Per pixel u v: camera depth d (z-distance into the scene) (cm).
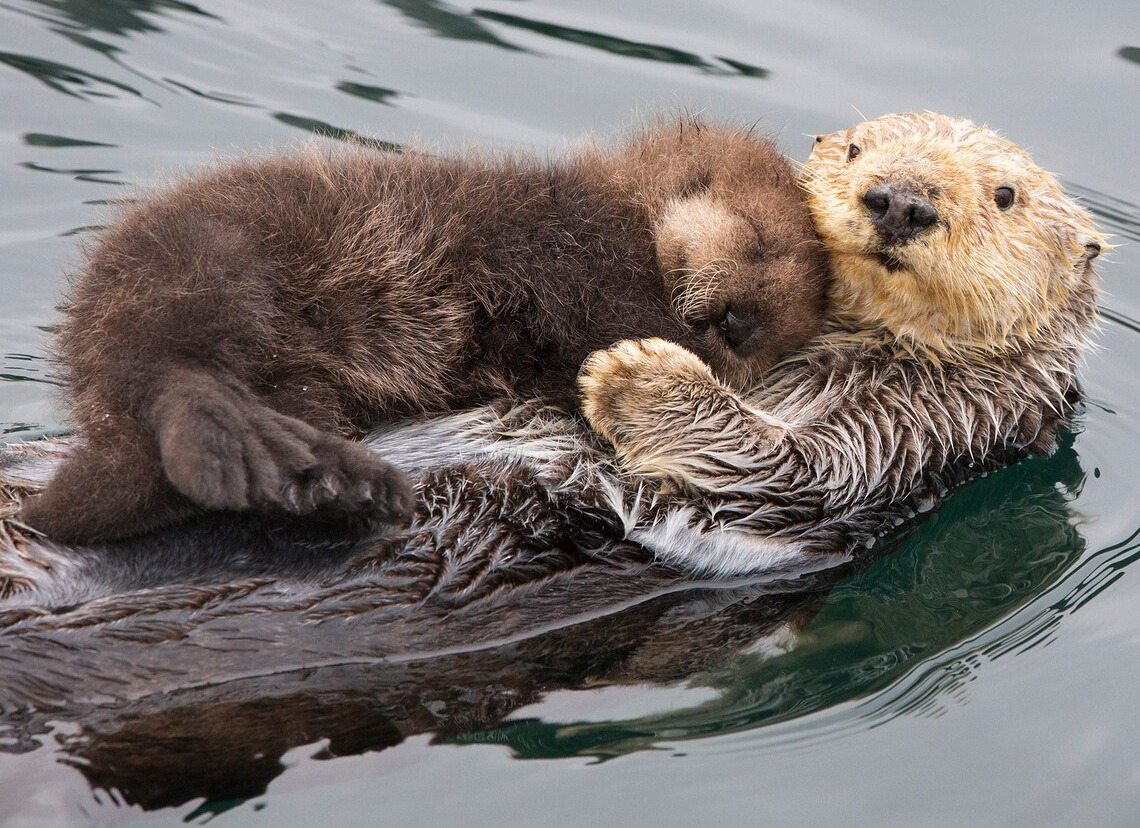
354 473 847
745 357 1001
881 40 1816
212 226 910
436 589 917
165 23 1819
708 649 987
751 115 1630
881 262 1023
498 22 1869
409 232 975
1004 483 1188
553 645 950
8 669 827
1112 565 1108
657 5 1905
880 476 1077
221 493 804
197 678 853
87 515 848
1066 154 1602
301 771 836
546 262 998
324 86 1716
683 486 1005
